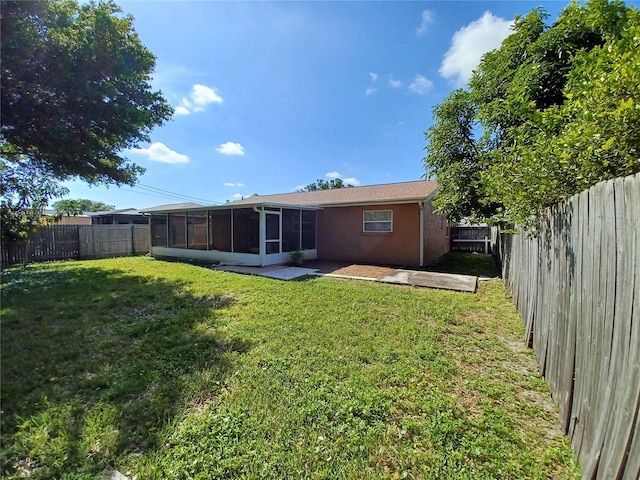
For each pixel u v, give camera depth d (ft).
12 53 19.31
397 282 24.44
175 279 25.70
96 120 24.48
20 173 29.89
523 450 6.69
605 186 5.72
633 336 4.50
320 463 6.30
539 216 11.23
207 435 7.04
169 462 6.31
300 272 29.58
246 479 5.93
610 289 5.39
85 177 31.63
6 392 8.74
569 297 7.79
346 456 6.50
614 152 7.01
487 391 9.02
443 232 46.88
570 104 9.27
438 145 32.40
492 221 15.65
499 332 13.89
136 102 28.07
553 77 19.38
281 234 36.29
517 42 23.27
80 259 42.22
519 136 12.19
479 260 40.04
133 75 25.88
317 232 42.55
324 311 16.58
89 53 22.02
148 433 7.14
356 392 8.75
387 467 6.26
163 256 44.91
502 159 14.49
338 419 7.63
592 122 7.06
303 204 38.19
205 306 17.58
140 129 29.96
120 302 18.28
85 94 22.24
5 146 26.43
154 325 14.26
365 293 20.77
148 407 8.10
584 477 5.74
